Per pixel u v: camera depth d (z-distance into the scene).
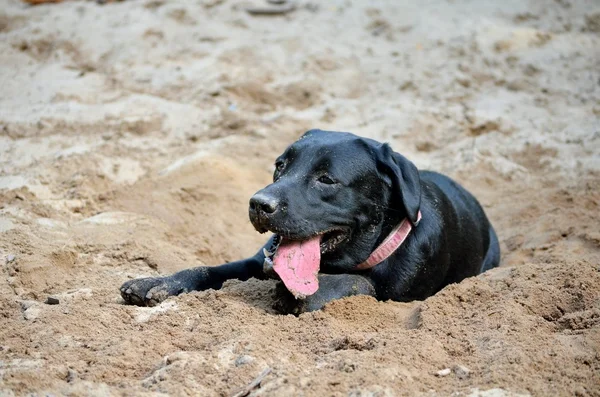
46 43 13.56
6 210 8.59
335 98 12.73
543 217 9.77
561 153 11.30
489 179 10.95
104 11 14.53
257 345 5.82
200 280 7.05
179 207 9.42
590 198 10.10
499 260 8.90
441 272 7.35
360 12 15.12
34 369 5.47
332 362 5.55
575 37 14.79
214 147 11.02
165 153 10.72
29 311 6.50
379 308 6.56
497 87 13.20
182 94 12.34
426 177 8.56
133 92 12.30
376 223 6.97
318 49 13.75
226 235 9.24
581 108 12.59
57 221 8.65
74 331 6.18
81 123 11.20
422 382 5.33
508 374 5.36
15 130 10.84
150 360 5.75
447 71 13.45
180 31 13.95
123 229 8.54
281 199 6.45
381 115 12.23
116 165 10.11
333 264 7.03
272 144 11.32
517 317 6.19
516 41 14.35
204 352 5.79
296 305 6.55
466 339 5.95
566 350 5.71
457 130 11.98
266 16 14.78
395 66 13.56
